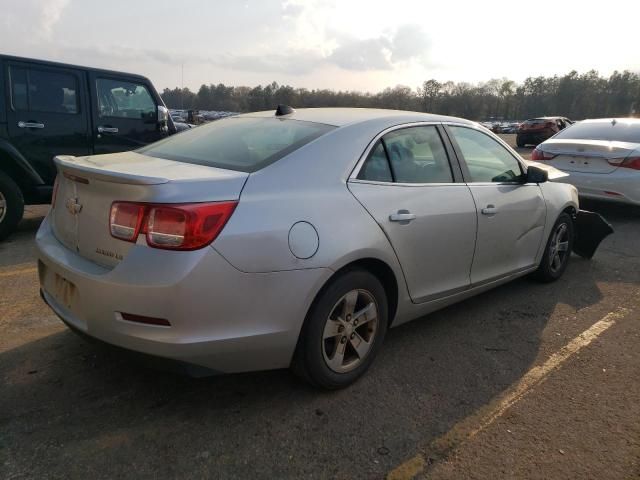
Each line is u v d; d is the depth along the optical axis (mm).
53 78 6148
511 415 2764
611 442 2566
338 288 2719
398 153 3211
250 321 2426
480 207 3637
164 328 2289
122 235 2348
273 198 2525
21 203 5809
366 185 2941
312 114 3367
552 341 3656
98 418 2600
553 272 4809
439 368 3238
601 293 4621
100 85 6570
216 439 2480
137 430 2520
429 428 2629
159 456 2348
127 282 2271
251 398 2828
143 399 2779
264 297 2438
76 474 2215
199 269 2260
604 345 3611
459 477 2295
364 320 2943
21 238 5988
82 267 2490
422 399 2885
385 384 3029
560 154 7832
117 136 6785
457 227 3432
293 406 2768
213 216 2316
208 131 3443
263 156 2770
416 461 2385
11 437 2426
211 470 2277
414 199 3154
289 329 2541
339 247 2658
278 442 2479
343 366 2900
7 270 4762
